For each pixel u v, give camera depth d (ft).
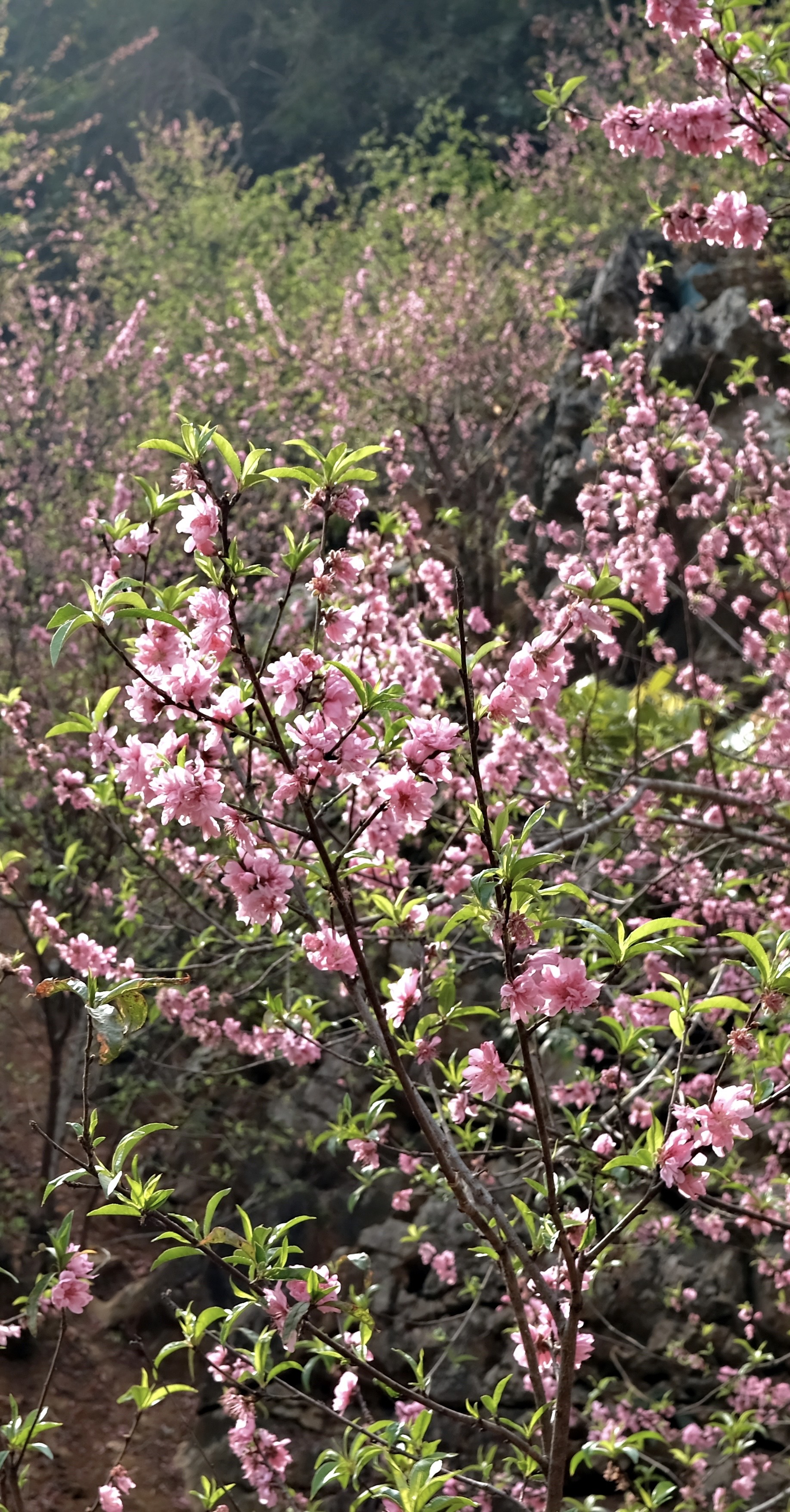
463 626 6.84
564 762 16.58
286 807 17.13
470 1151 11.42
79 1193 29.60
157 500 8.14
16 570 29.04
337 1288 7.69
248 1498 23.34
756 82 10.34
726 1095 7.04
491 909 6.77
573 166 45.91
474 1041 23.67
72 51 84.79
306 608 19.25
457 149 63.87
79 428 34.30
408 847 18.22
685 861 15.83
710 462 17.83
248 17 84.79
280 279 48.60
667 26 10.13
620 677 27.09
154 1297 27.40
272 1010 12.25
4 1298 27.20
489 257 42.65
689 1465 17.08
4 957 10.69
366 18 80.07
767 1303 20.85
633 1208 7.42
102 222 56.49
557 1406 7.88
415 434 34.94
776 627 19.01
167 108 84.53
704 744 17.10
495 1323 23.08
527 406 35.12
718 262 32.76
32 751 18.33
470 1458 21.66
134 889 17.39
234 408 36.24
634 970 17.03
